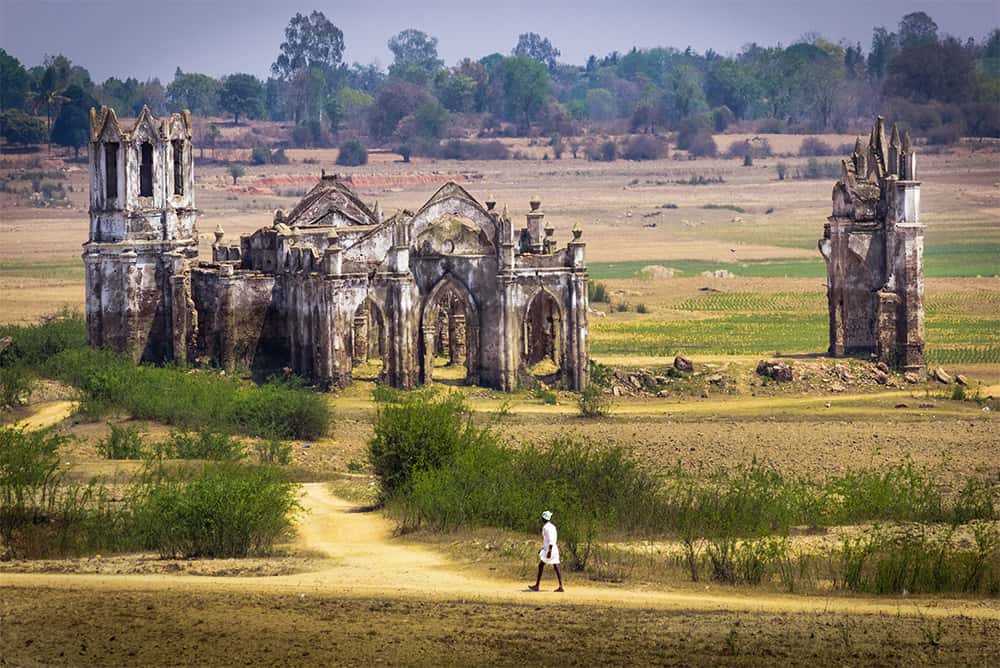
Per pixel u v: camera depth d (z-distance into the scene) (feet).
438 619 392.27
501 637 378.94
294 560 462.60
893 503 555.69
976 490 596.29
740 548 468.34
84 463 628.69
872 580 443.73
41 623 384.27
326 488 613.93
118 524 498.69
